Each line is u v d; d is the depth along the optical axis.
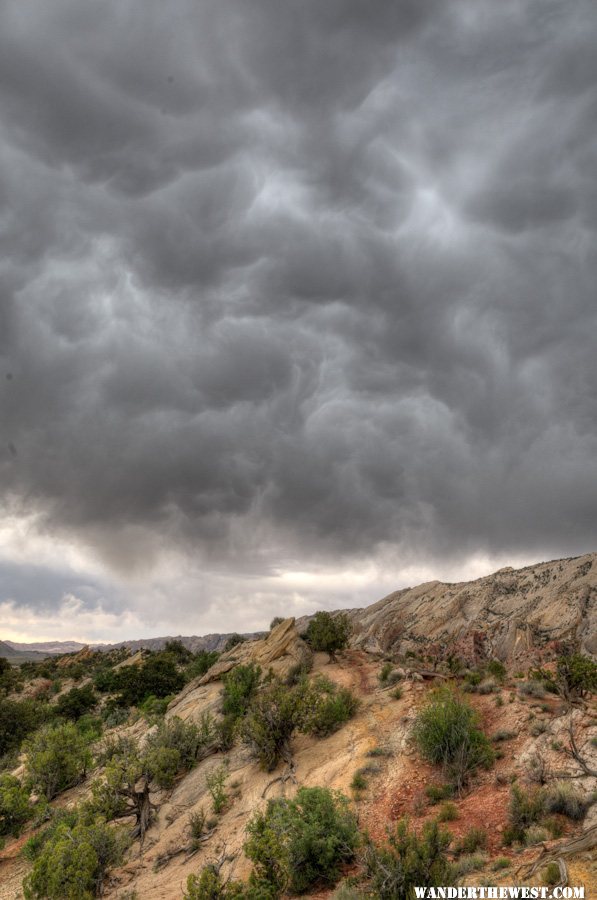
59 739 37.94
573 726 21.11
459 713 22.69
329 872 16.95
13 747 56.62
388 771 22.47
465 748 21.09
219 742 33.31
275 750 27.47
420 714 23.89
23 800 33.75
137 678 67.81
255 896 16.27
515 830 16.27
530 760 19.94
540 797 17.08
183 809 27.19
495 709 25.67
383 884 13.84
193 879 16.66
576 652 30.77
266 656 45.75
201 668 69.75
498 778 19.77
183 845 23.61
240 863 19.84
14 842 32.25
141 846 24.86
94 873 21.41
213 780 27.91
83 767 37.91
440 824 17.92
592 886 12.15
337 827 17.98
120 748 33.81
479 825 17.31
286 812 19.06
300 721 27.88
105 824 24.02
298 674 40.38
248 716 29.45
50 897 20.61
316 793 19.20
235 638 73.81
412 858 14.06
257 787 25.81
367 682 35.59
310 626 48.66
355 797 21.11
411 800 19.95
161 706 52.12
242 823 23.05
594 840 13.65
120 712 60.81
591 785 17.08
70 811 30.28
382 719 27.73
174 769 30.00
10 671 126.81
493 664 34.56
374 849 15.27
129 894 20.62
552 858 13.68
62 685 108.25
